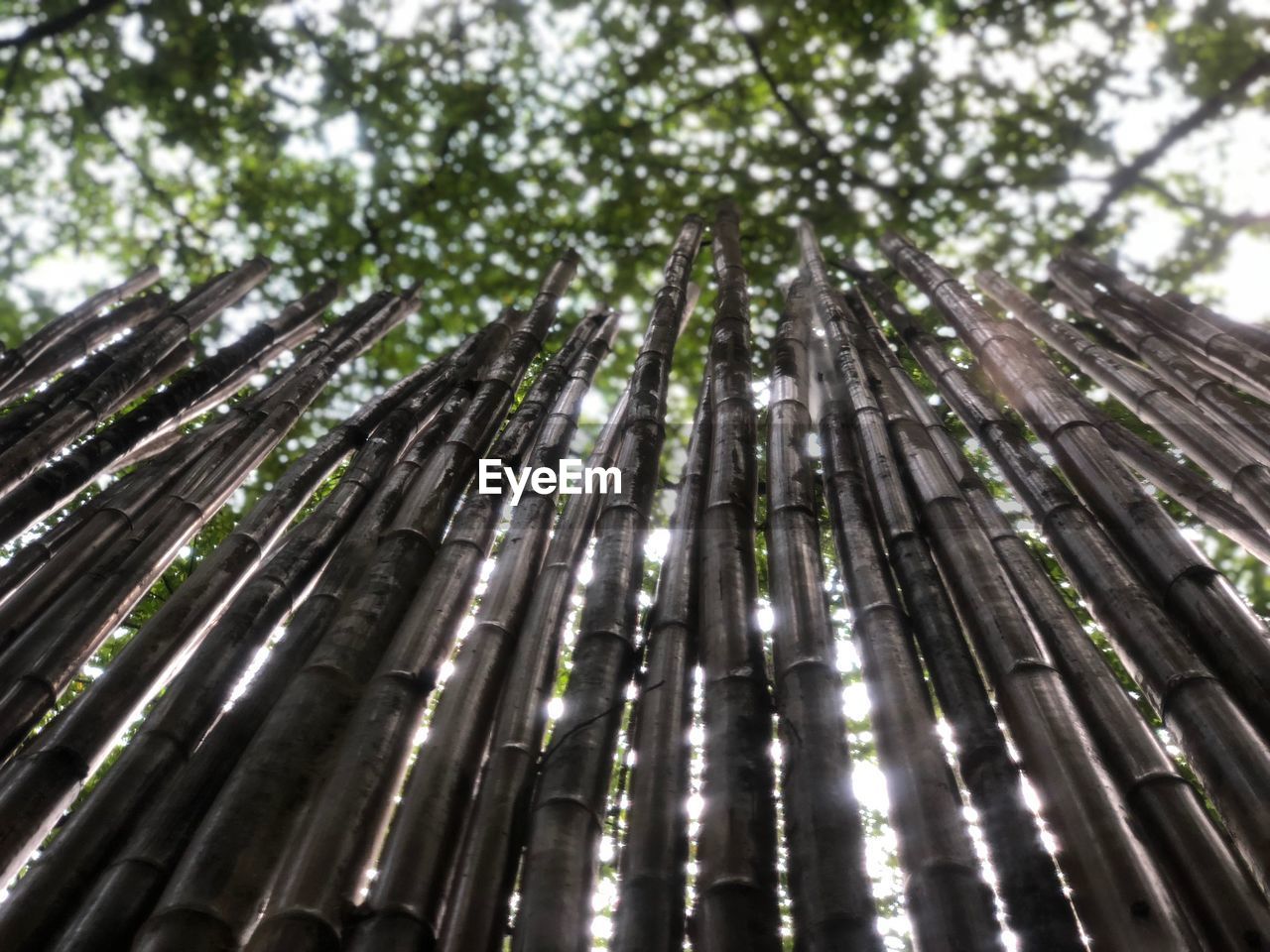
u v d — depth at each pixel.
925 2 8.09
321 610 2.02
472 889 1.46
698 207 8.67
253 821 1.48
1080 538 2.13
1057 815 1.49
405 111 8.40
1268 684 1.65
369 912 1.36
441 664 1.90
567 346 3.76
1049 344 3.97
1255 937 1.28
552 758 1.70
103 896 1.44
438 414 2.91
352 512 2.46
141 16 7.91
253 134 8.26
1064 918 1.33
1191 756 1.59
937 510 2.27
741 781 1.60
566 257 4.55
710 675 1.88
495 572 2.20
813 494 2.39
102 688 1.87
